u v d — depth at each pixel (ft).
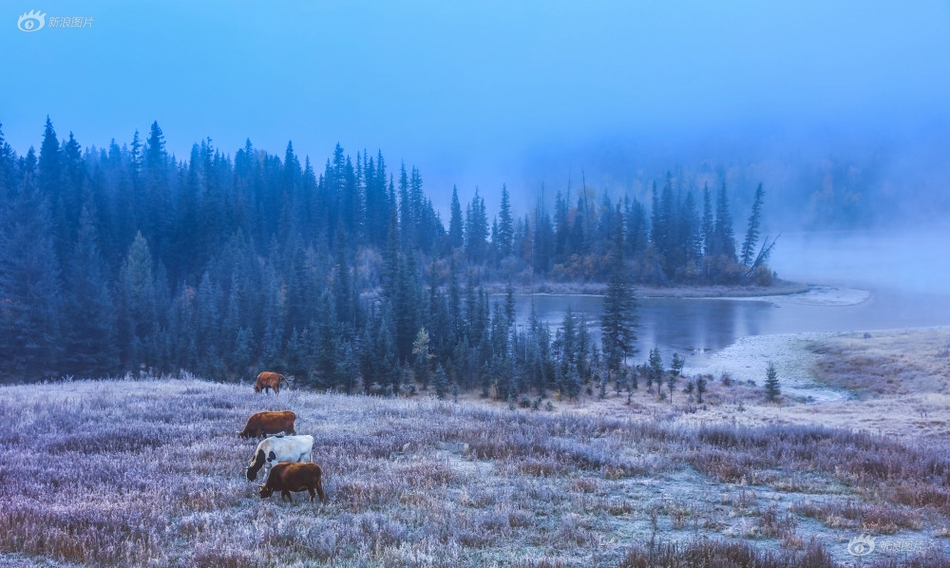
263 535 26.43
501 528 28.78
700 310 370.94
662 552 25.43
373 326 234.38
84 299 216.95
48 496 31.01
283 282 305.94
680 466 44.50
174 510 30.14
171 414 54.39
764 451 49.70
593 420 61.67
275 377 73.05
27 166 415.44
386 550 24.94
